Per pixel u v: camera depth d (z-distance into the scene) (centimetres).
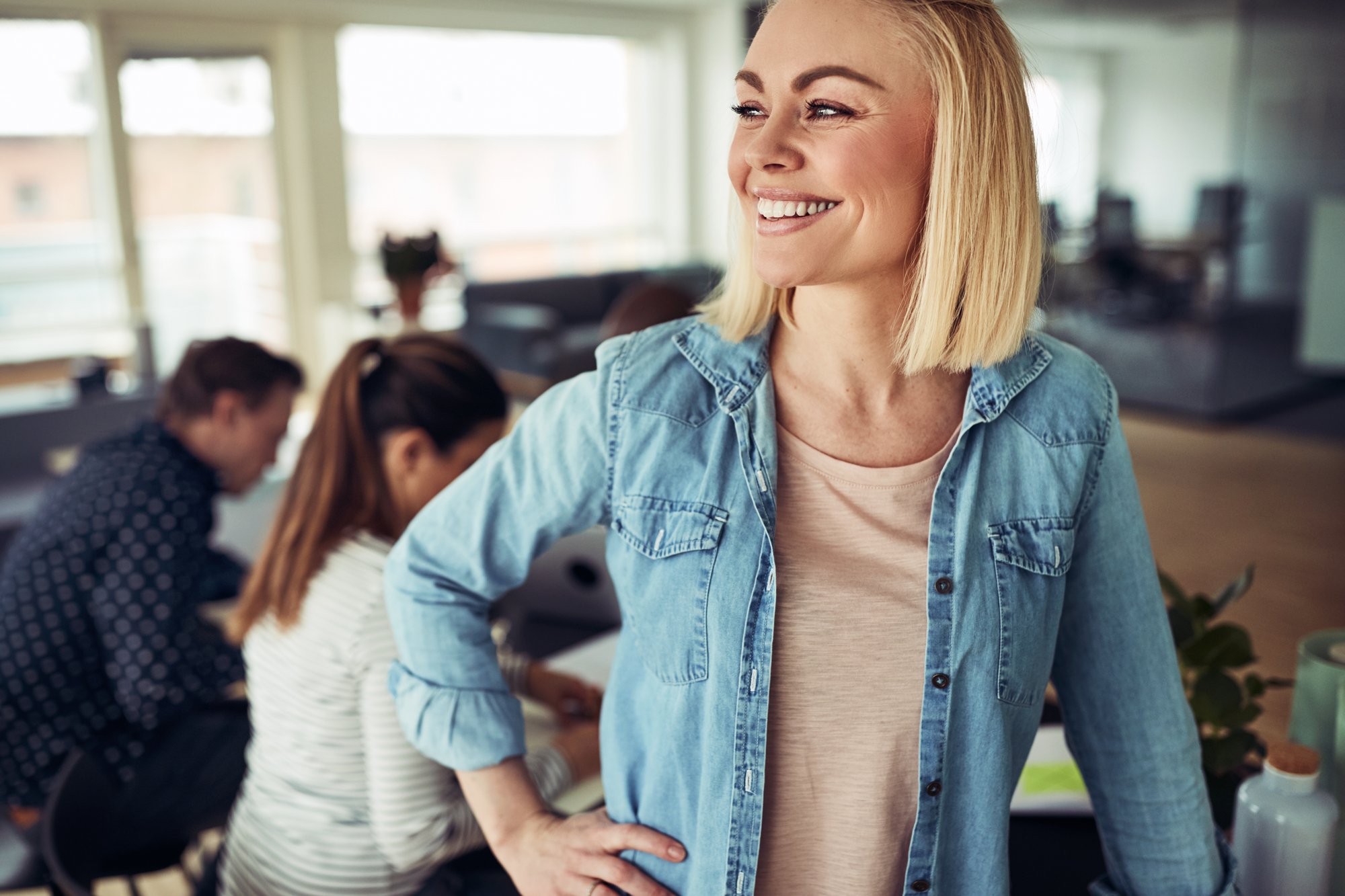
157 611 191
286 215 838
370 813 137
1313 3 646
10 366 729
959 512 89
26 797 191
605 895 94
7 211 715
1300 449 629
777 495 90
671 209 1083
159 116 764
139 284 768
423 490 147
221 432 204
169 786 190
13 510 391
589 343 738
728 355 93
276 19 794
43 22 709
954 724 89
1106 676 98
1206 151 664
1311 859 103
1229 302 678
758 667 87
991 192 85
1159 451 629
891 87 82
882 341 91
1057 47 697
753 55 86
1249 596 411
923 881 90
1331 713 111
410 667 101
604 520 96
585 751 150
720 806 89
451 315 884
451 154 930
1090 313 712
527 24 926
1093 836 131
